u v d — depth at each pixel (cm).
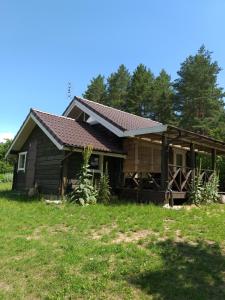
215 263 564
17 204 1168
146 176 1400
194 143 1438
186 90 3697
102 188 1259
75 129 1445
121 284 488
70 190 1277
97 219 884
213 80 3694
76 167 1323
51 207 1084
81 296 462
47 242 687
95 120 1560
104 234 748
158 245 654
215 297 454
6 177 3003
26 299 461
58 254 607
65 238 714
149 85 4381
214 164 1577
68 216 932
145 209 1036
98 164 1398
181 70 3834
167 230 775
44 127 1355
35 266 559
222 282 495
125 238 713
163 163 1230
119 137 1462
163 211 1008
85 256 596
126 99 4403
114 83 4606
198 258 584
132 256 592
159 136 1348
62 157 1292
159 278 504
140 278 505
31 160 1548
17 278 522
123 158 1451
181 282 493
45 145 1448
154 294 461
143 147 1562
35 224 845
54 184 1328
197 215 984
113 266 553
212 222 860
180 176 1309
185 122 3628
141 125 1620
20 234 750
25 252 627
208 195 1366
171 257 587
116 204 1175
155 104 4244
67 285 490
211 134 2441
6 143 3950
